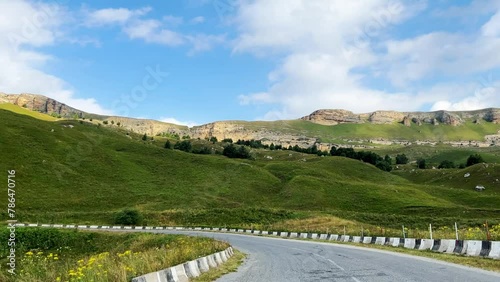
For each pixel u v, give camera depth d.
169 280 11.97
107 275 11.53
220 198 105.44
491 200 101.19
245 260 21.42
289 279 13.10
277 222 72.56
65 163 112.38
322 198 105.38
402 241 27.81
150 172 123.81
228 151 182.12
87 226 67.50
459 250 20.02
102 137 157.25
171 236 40.09
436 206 89.12
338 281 12.24
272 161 176.75
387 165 186.62
